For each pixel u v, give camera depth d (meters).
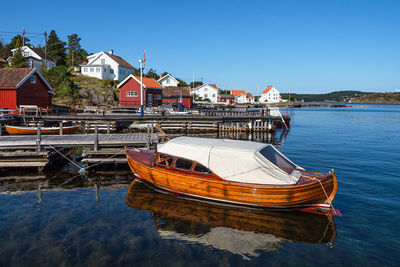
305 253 7.09
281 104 125.38
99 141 15.45
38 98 33.91
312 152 20.25
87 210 9.39
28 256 6.66
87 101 50.59
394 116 68.06
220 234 7.97
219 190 9.87
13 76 31.38
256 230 8.26
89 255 6.74
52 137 17.19
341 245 7.49
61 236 7.61
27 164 13.67
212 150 10.27
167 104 42.03
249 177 9.59
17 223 8.33
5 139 15.98
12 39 73.19
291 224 8.68
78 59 81.94
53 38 88.25
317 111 93.56
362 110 104.75
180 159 10.72
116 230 8.02
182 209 9.65
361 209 9.79
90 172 14.05
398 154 19.70
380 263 6.69
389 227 8.48
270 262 6.69
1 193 10.91
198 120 31.03
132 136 17.91
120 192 11.23
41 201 10.13
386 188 12.02
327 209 9.31
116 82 64.12
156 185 11.55
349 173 14.49
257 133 31.94
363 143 24.80
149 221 8.67
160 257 6.75
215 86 97.31
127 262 6.52
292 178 9.39
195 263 6.56
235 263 6.61
